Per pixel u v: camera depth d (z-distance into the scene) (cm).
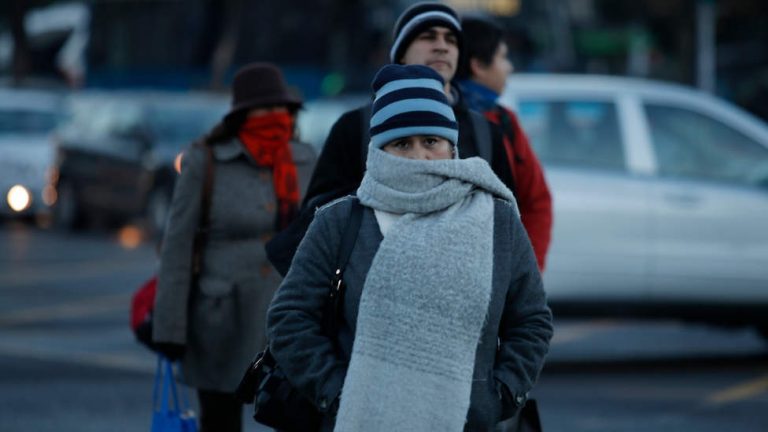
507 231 1030
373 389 981
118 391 2538
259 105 1617
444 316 983
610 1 10000
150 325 1638
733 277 2733
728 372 2812
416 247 990
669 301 2731
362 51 8431
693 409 2389
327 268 1033
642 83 2803
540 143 2720
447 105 1029
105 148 5866
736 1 9869
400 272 987
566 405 2412
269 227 1625
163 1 9319
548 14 8381
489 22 1582
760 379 2728
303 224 1257
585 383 2655
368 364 985
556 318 2755
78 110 6272
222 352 1619
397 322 983
